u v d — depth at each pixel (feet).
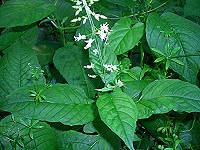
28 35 1.00
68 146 0.75
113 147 0.75
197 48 0.78
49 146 0.73
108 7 1.13
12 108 0.69
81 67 0.87
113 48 0.77
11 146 0.73
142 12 0.89
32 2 0.87
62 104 0.70
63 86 0.74
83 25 0.90
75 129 0.81
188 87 0.69
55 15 0.99
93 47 0.70
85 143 0.75
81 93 0.74
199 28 0.81
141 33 0.78
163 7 1.10
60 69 0.87
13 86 0.82
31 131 0.69
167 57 0.74
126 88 0.77
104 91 0.68
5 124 0.73
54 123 0.81
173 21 0.81
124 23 0.80
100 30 0.64
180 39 0.79
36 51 1.01
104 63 0.69
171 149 0.71
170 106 0.67
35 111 0.69
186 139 0.88
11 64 0.84
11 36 0.93
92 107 0.71
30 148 0.73
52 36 1.29
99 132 0.75
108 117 0.59
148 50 0.97
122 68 0.77
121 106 0.61
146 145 0.89
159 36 0.78
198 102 0.67
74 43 1.01
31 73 0.76
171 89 0.70
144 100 0.70
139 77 0.81
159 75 0.81
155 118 0.86
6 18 0.83
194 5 0.94
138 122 0.91
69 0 1.05
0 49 0.94
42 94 0.71
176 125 0.87
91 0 0.61
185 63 0.78
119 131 0.57
